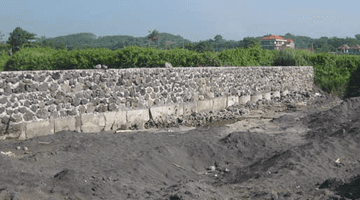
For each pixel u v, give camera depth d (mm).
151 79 14367
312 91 26422
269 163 8023
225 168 8406
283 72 23500
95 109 12469
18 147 8742
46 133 11039
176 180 7559
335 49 118812
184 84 15883
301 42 145875
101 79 12625
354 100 15125
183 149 9180
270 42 119875
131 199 5473
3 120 10062
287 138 10953
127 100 13508
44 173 6098
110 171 6910
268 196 5828
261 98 21297
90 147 8766
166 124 13953
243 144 9656
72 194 5266
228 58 23375
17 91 10352
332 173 7203
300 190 6156
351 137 9508
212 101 17453
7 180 5227
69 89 11672
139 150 8930
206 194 5652
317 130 11438
